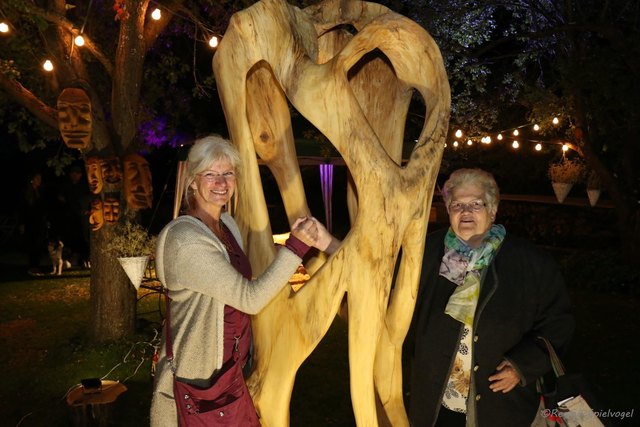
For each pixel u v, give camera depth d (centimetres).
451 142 1114
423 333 237
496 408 222
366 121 191
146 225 1493
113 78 594
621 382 502
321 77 192
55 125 573
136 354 575
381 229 190
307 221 190
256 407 201
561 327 225
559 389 221
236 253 201
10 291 877
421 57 202
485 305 224
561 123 998
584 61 786
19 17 570
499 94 1038
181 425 188
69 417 418
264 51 198
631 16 868
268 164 218
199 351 186
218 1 684
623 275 890
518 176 1545
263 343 201
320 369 547
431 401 231
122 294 605
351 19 221
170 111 953
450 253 233
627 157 941
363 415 198
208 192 195
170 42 830
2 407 469
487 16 865
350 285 193
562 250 1259
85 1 659
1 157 1647
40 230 1010
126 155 588
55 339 638
